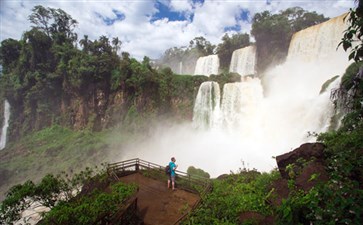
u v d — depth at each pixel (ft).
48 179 25.98
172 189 36.88
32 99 178.40
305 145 25.91
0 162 156.25
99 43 174.60
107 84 168.55
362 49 15.58
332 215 11.54
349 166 16.97
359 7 15.15
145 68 157.69
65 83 173.58
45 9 183.83
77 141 157.89
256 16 160.56
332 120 73.20
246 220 22.35
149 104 159.22
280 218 13.60
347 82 19.67
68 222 18.99
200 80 158.71
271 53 154.51
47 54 182.80
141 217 29.17
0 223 22.29
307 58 119.34
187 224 24.98
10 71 194.18
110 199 23.17
